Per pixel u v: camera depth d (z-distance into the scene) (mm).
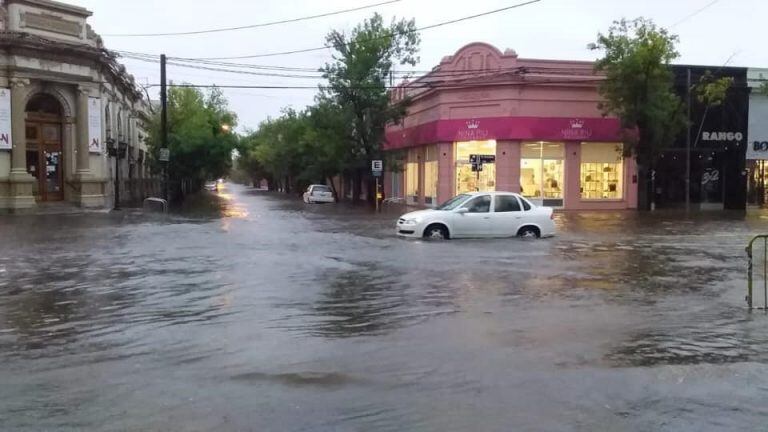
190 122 52312
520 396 5852
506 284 11625
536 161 36969
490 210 19328
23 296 10562
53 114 33875
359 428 5098
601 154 37812
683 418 5363
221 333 8109
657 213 34938
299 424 5172
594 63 36594
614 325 8586
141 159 59219
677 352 7324
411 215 19609
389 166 45062
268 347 7461
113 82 39906
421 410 5492
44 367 6719
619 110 35562
